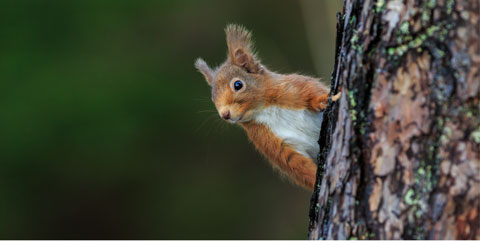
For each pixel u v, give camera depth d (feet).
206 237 49.60
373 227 12.92
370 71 13.33
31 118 49.67
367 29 13.44
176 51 54.60
